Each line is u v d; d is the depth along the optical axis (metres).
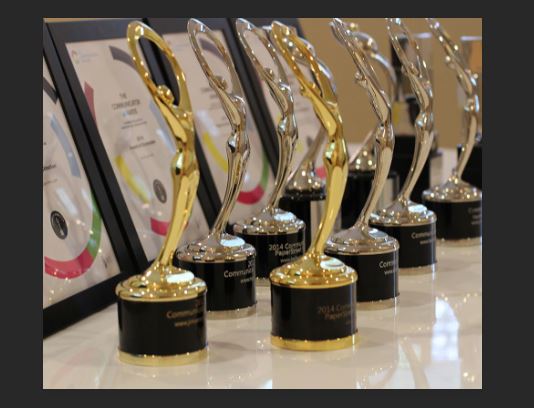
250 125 2.05
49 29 1.61
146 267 1.64
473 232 1.88
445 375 1.28
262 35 1.58
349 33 1.52
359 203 1.91
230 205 1.51
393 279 1.54
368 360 1.32
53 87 1.58
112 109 1.69
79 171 1.57
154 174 1.74
